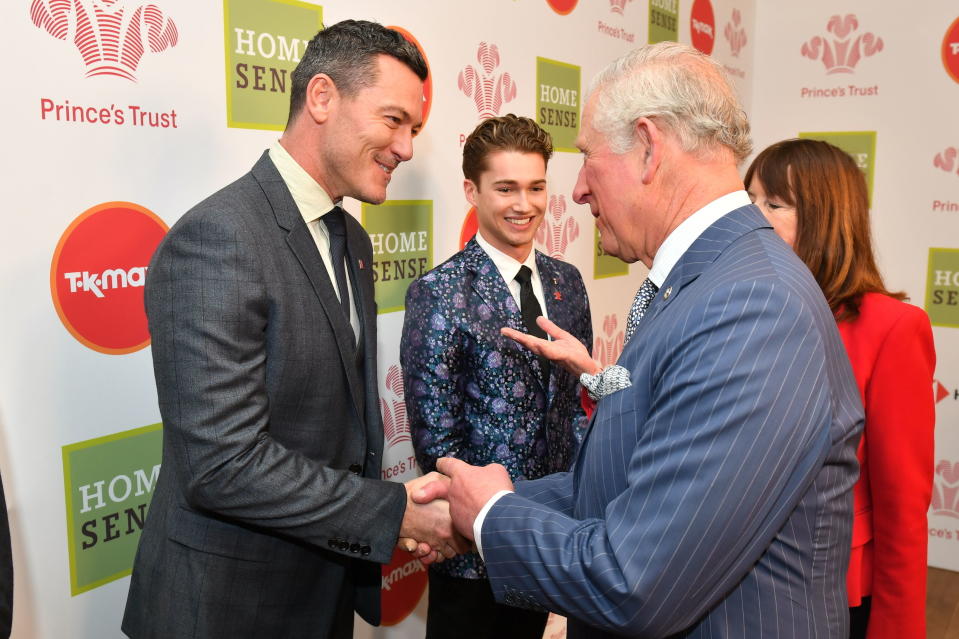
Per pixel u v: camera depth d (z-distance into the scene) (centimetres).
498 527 93
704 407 77
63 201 129
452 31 207
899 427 127
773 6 362
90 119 131
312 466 110
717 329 79
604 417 93
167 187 144
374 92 118
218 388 101
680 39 317
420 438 163
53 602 133
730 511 76
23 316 125
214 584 111
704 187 93
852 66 345
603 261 286
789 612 84
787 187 143
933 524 340
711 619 84
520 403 167
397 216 197
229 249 103
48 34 125
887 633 129
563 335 151
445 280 168
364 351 131
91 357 136
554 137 253
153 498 121
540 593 87
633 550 78
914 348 128
